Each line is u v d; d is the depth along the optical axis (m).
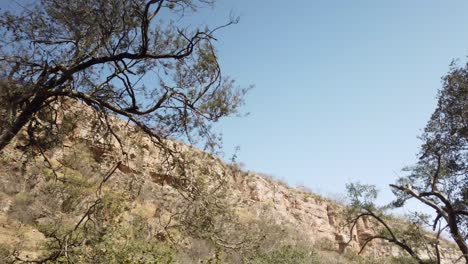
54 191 12.29
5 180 12.86
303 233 27.41
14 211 12.45
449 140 15.80
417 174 15.77
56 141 8.26
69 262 6.80
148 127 7.91
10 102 6.51
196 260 11.13
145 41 7.17
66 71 6.98
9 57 6.71
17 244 9.94
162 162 8.05
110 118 8.06
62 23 7.09
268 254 17.28
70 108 8.29
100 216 8.19
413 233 15.93
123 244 9.18
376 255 28.73
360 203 17.09
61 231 9.88
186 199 7.62
